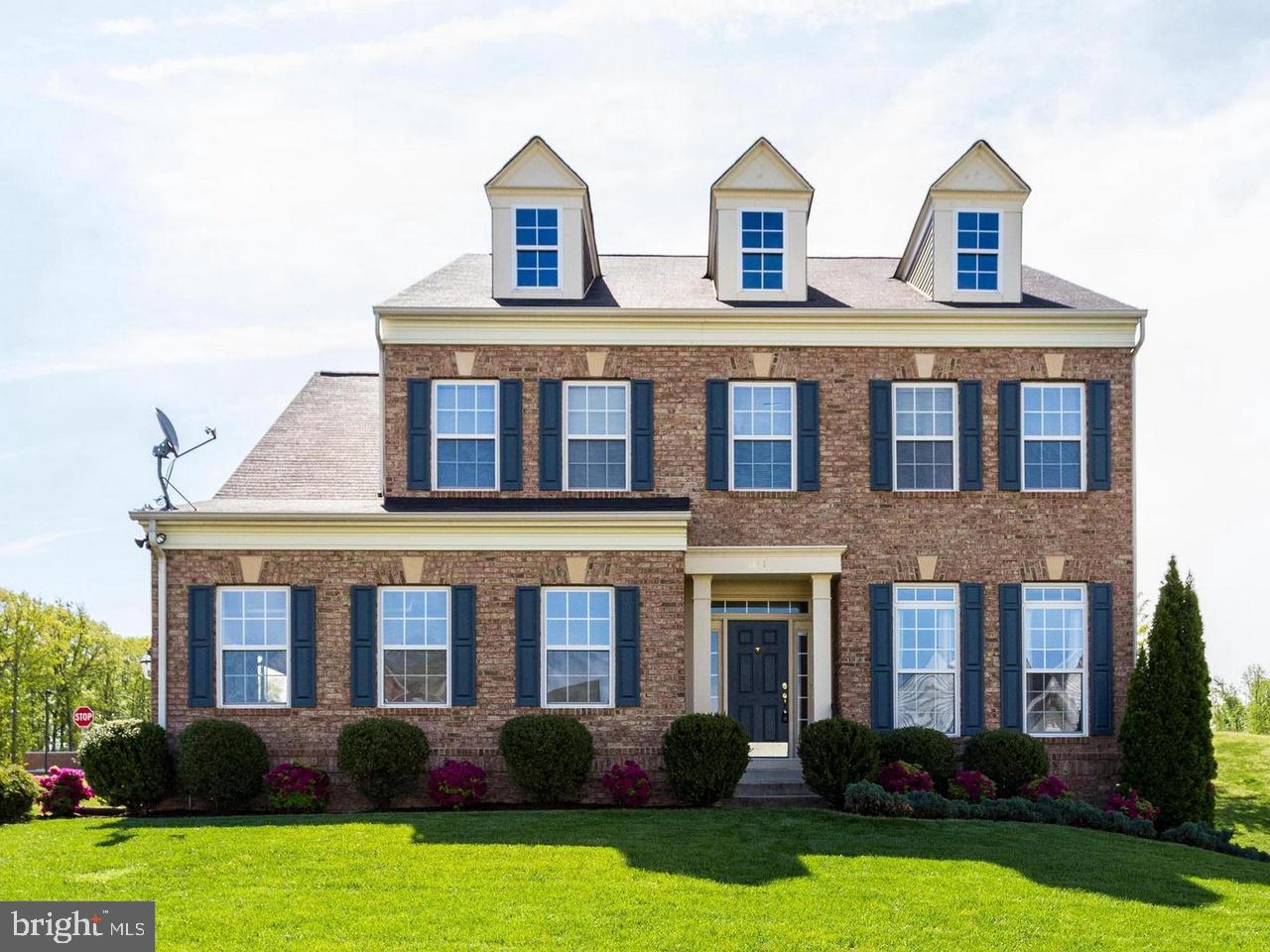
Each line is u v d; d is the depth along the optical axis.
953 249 19.83
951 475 19.03
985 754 17.62
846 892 11.02
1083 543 18.84
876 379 19.06
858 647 18.62
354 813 15.83
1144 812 16.59
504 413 18.91
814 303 19.80
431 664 17.72
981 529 18.84
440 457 18.95
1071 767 18.36
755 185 19.94
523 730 16.72
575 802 17.23
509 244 19.73
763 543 18.78
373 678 17.56
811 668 19.48
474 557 17.80
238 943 9.39
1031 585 18.84
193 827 14.27
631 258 23.27
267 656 17.58
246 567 17.53
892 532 18.83
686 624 18.89
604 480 18.97
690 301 19.81
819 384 19.05
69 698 50.06
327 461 19.92
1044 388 19.17
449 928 9.78
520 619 17.67
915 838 13.65
